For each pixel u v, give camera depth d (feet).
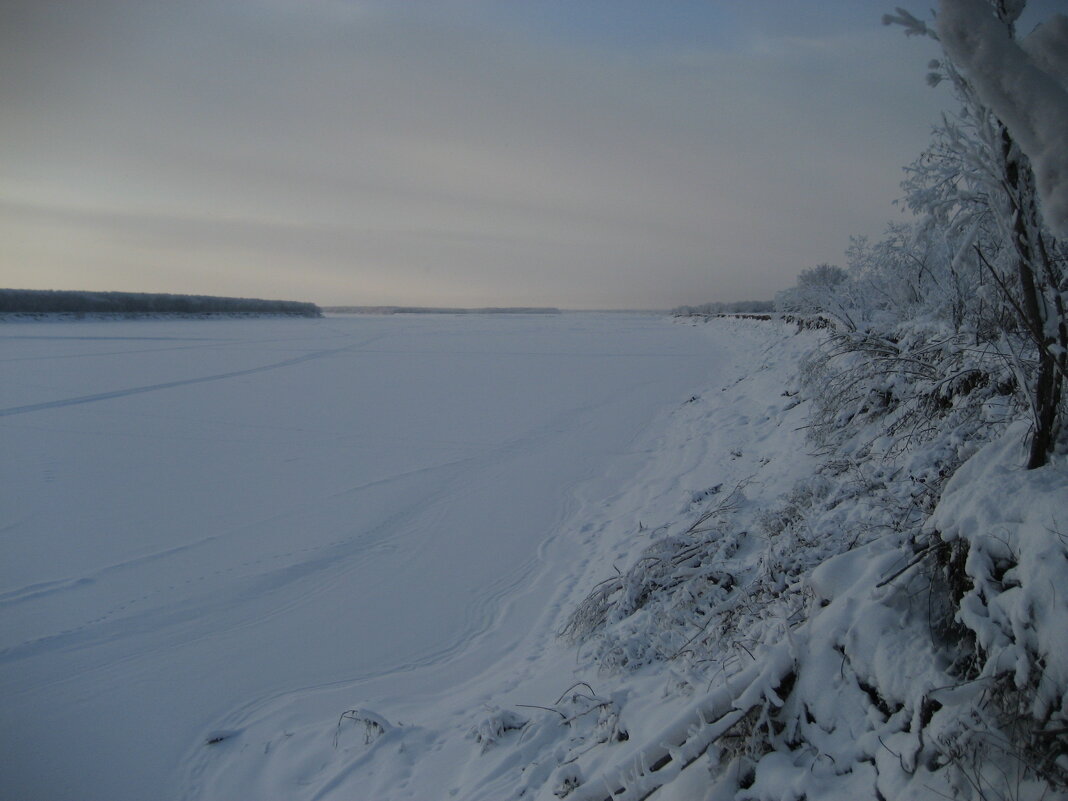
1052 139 5.93
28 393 94.58
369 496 45.60
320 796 16.85
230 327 297.12
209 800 17.70
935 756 7.88
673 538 23.39
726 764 9.96
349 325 343.05
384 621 27.76
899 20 7.34
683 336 184.24
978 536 8.79
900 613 9.59
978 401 16.62
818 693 9.61
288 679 23.80
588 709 15.70
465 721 18.70
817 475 22.15
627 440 54.24
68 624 28.78
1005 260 11.34
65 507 44.88
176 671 24.72
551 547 33.50
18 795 18.30
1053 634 7.29
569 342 183.01
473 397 86.07
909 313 28.84
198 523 41.37
